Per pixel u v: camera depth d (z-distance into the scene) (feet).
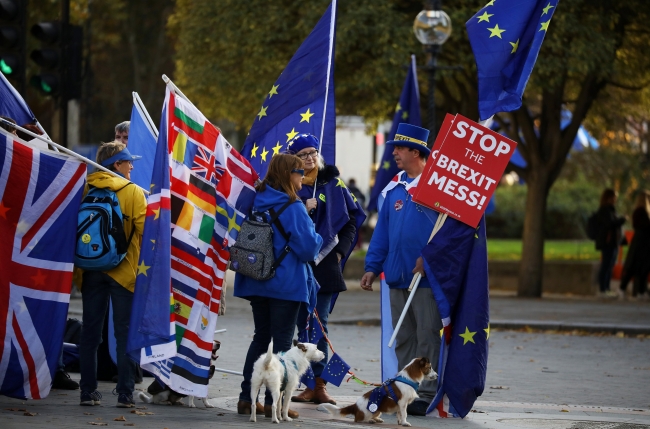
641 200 141.38
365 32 125.80
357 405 47.85
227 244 48.29
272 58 133.18
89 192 48.01
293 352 46.78
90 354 48.65
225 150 48.57
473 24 54.29
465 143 50.83
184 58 148.36
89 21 174.91
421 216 51.60
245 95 138.31
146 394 51.88
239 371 66.39
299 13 132.57
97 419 44.27
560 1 121.80
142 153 58.59
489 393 61.46
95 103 292.20
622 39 132.05
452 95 159.22
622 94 154.71
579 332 102.27
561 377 69.87
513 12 53.88
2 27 82.84
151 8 288.51
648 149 229.66
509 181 298.15
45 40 93.76
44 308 47.39
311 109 57.26
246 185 48.78
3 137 46.47
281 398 49.24
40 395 47.55
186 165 47.37
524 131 140.56
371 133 173.78
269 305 47.98
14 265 46.85
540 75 126.52
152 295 44.75
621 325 102.68
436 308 51.16
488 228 261.44
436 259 50.11
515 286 158.92
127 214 47.75
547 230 249.75
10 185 46.65
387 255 53.72
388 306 55.16
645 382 68.49
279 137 57.77
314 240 46.80
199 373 47.37
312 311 51.60
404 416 47.21
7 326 46.73
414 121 104.58
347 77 136.05
